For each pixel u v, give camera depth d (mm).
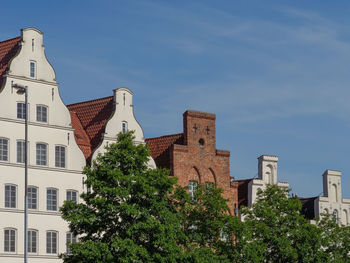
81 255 69438
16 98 81562
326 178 115250
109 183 71250
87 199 72000
